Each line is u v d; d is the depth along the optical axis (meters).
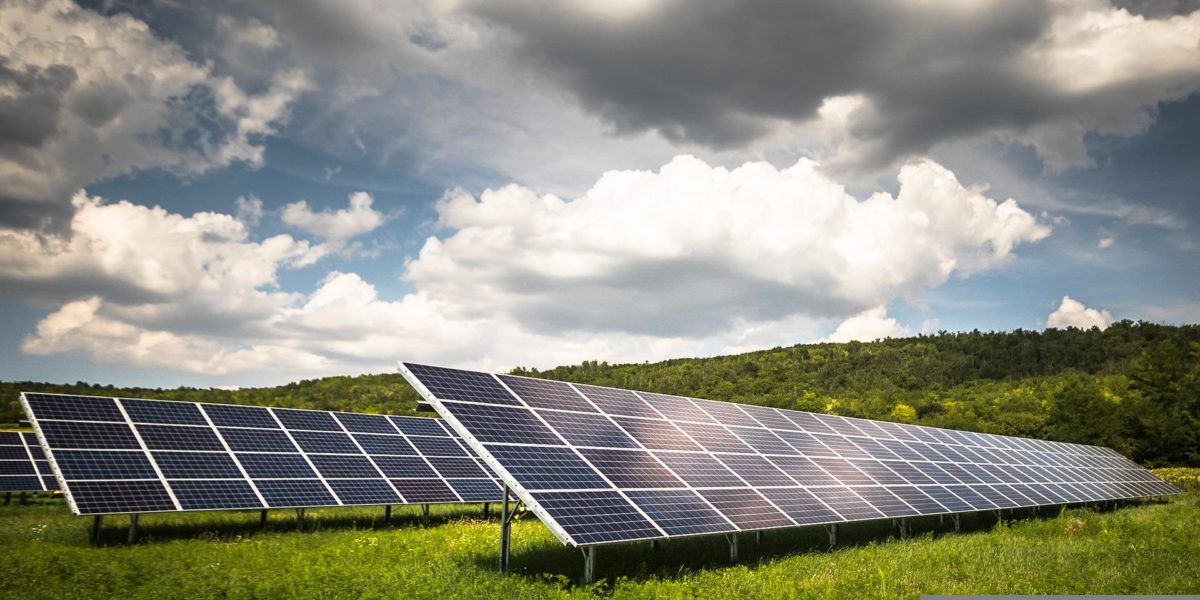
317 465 33.53
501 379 25.42
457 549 25.58
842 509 27.67
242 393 170.00
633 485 22.69
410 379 22.59
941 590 20.69
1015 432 108.00
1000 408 135.38
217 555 23.41
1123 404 100.50
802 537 31.14
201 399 150.88
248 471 30.80
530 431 22.97
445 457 40.12
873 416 140.00
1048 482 45.91
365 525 34.09
